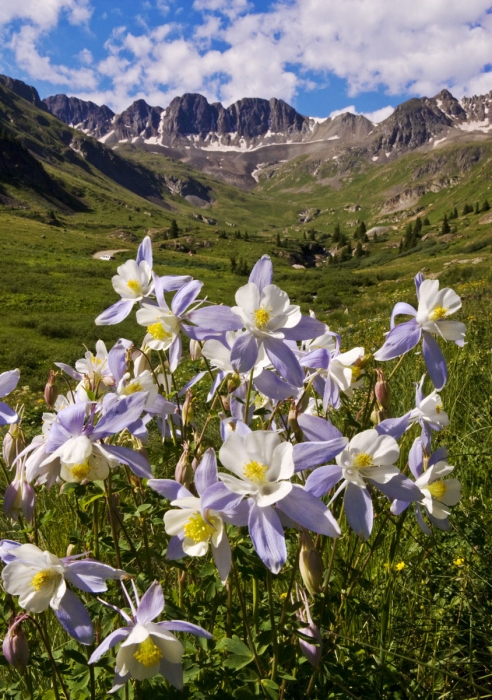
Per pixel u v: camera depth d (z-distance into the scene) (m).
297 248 134.00
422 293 2.01
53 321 34.16
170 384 2.51
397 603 2.39
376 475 1.54
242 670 1.77
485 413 3.81
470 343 5.98
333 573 2.28
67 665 1.84
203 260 92.00
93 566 1.53
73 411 1.67
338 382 1.88
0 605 1.94
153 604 1.48
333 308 42.91
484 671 2.17
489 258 56.59
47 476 1.74
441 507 1.84
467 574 2.34
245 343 1.84
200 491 1.53
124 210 167.50
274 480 1.46
